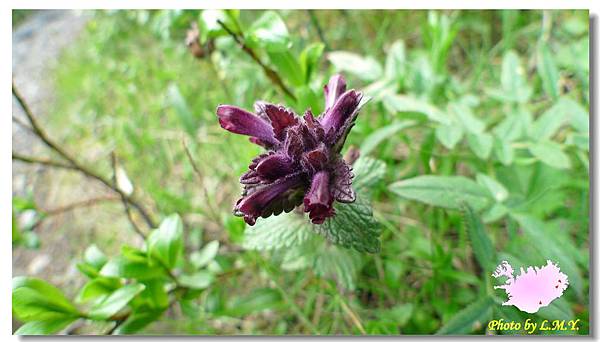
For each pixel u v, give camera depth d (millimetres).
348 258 119
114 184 138
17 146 255
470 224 102
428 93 145
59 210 158
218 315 130
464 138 157
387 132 126
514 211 109
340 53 152
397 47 151
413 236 146
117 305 107
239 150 156
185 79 222
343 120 85
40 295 104
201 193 188
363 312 137
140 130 215
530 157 134
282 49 112
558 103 128
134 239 184
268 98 159
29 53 344
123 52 272
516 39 195
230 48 175
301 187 85
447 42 149
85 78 276
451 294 133
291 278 150
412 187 111
